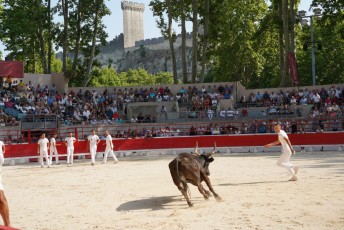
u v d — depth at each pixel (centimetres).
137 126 3650
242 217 941
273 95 3900
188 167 1097
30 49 4922
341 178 1454
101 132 3606
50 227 965
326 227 831
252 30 5378
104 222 984
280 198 1130
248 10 5328
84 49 4778
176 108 3888
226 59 5356
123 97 4072
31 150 2972
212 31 4725
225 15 4728
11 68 4047
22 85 3966
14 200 1348
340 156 2395
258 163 2144
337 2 4138
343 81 5450
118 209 1121
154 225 922
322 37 5397
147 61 17362
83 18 4609
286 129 3231
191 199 1205
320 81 5550
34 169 2406
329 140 3027
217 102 3875
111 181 1675
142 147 3231
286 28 4244
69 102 3928
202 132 3356
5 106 3631
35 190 1544
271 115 3600
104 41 4719
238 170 1855
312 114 3459
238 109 3753
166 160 2617
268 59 5984
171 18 4572
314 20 5444
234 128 3366
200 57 5009
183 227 887
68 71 4678
